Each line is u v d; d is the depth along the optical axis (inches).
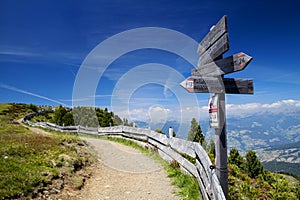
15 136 452.8
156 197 221.5
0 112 1936.5
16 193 181.6
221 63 155.8
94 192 238.7
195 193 209.6
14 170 223.5
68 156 314.7
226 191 154.2
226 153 155.0
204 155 197.0
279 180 315.6
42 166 253.6
